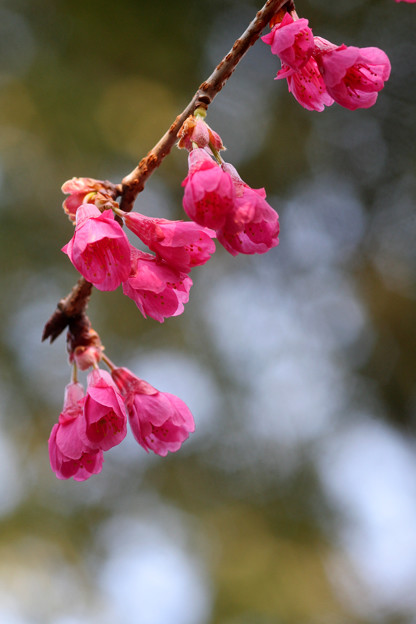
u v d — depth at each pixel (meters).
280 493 8.31
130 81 8.90
